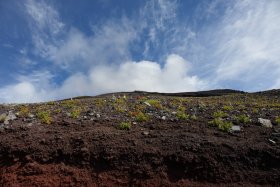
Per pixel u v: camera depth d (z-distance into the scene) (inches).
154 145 481.7
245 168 436.8
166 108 796.6
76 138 502.3
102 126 593.9
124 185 416.5
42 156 465.1
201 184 414.3
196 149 462.6
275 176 421.4
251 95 1859.0
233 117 672.4
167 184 413.4
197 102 1012.5
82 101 964.6
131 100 966.4
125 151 461.1
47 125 596.1
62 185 418.3
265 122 619.2
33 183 421.4
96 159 453.7
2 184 426.6
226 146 473.7
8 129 565.3
